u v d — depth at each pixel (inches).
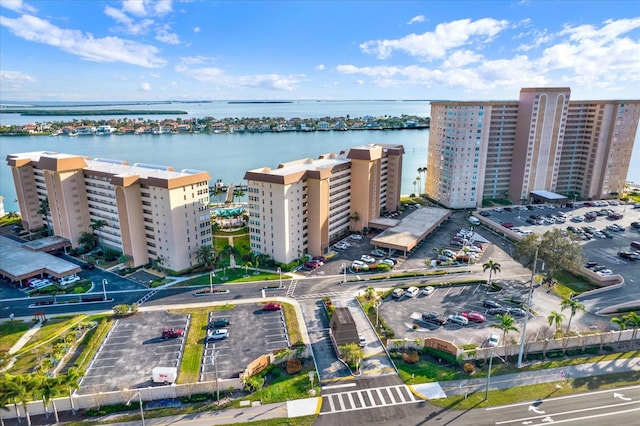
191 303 4082.2
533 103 7175.2
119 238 5295.3
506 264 4936.0
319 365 3100.4
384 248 5502.0
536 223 6412.4
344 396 2768.2
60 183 5260.8
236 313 3870.6
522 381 2888.8
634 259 4958.2
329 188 5452.8
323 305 4013.3
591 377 2920.8
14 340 3454.7
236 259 5157.5
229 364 3115.2
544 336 3316.9
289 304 4025.6
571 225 6333.7
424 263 5000.0
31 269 4626.0
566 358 3139.8
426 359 3152.1
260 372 3002.0
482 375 2957.7
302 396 2773.1
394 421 2544.3
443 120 7500.0
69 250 5502.0
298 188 4936.0
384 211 7165.4
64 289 4360.2
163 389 2755.9
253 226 5103.3
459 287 4340.6
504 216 6830.7
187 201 4810.5
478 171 7322.8
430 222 6117.1
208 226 5147.6
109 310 3969.0
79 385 2837.1
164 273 4808.1
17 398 2500.0
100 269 4933.6
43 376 2613.2
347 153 6343.5
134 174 4837.6
